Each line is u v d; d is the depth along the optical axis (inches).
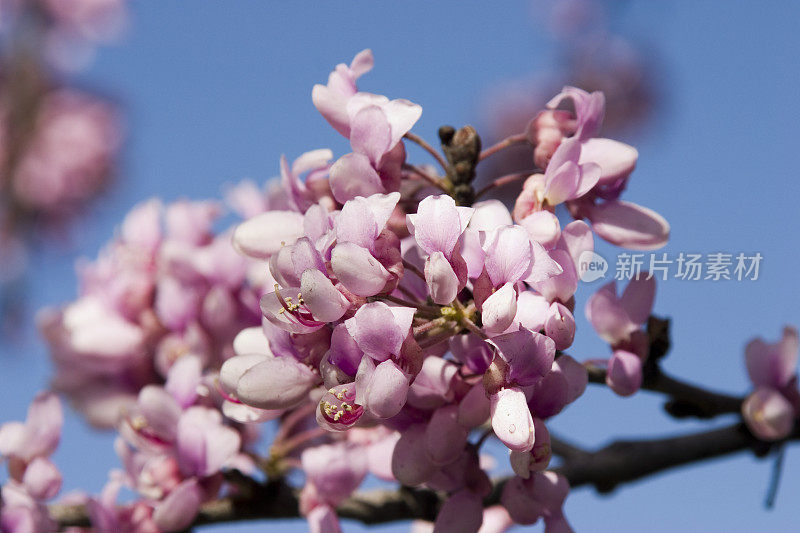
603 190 11.6
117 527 12.5
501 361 10.7
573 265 10.9
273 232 11.4
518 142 11.8
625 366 11.7
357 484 12.6
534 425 10.8
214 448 12.4
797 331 12.8
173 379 12.5
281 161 11.5
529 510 11.3
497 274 10.7
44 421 12.6
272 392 10.9
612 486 13.2
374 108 11.2
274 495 12.9
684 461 13.2
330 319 10.6
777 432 12.8
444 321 10.7
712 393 12.9
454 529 11.4
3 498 12.6
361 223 10.7
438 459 11.1
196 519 12.8
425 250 10.7
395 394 10.5
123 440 12.8
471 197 11.6
